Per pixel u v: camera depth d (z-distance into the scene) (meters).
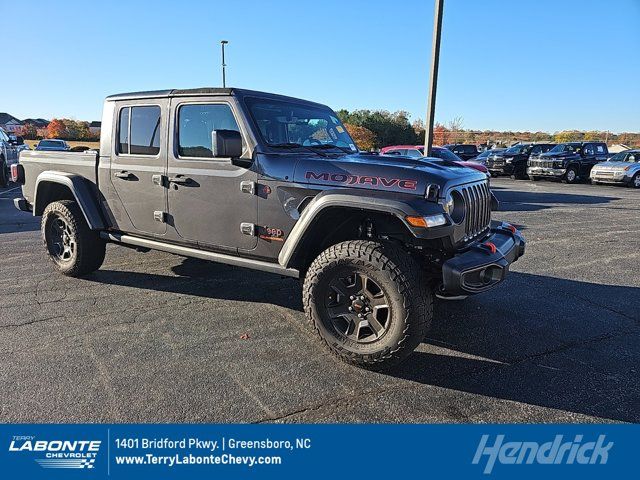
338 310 3.34
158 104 4.20
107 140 4.62
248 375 3.19
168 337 3.76
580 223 9.30
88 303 4.48
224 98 3.82
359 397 2.96
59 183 5.05
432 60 7.95
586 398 2.98
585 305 4.60
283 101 4.18
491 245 3.42
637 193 15.77
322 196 3.31
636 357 3.53
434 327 4.05
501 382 3.16
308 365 3.34
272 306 4.46
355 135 36.84
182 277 5.31
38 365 3.27
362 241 3.24
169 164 4.15
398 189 3.17
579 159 20.34
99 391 2.96
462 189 3.39
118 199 4.60
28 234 7.76
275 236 3.66
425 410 2.84
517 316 4.31
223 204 3.88
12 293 4.73
